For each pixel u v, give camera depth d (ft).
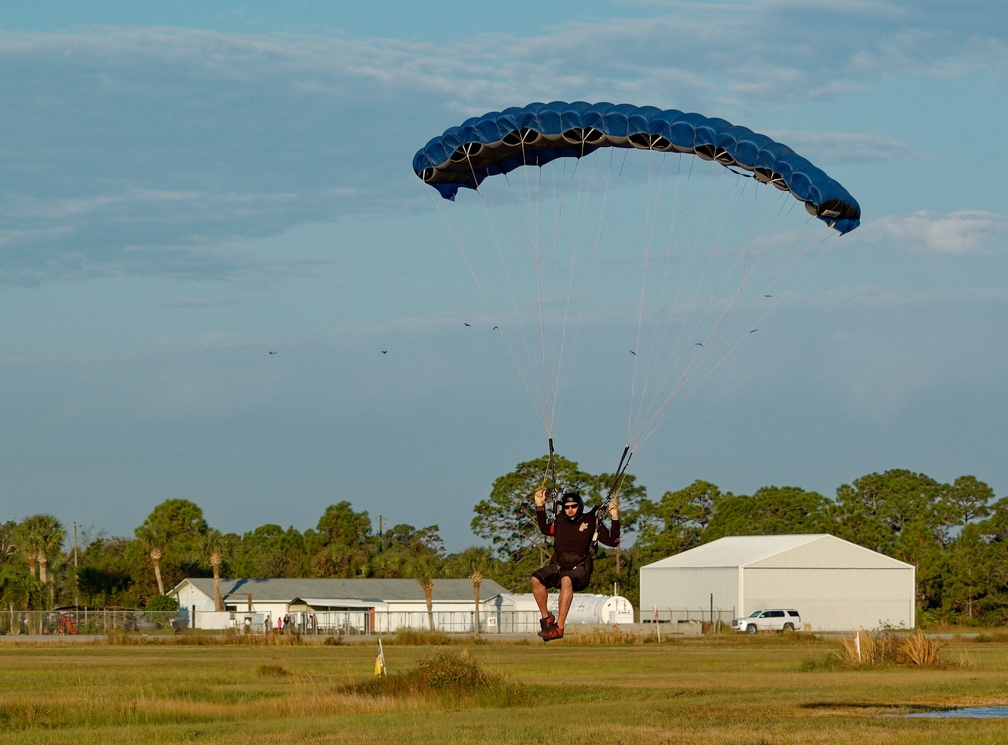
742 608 424.05
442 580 505.66
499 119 109.19
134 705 139.95
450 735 105.60
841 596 439.22
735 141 104.78
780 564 431.02
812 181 101.96
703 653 285.23
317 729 113.19
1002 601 501.97
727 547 458.50
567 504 81.71
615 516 83.15
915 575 495.41
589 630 371.56
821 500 598.34
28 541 469.98
